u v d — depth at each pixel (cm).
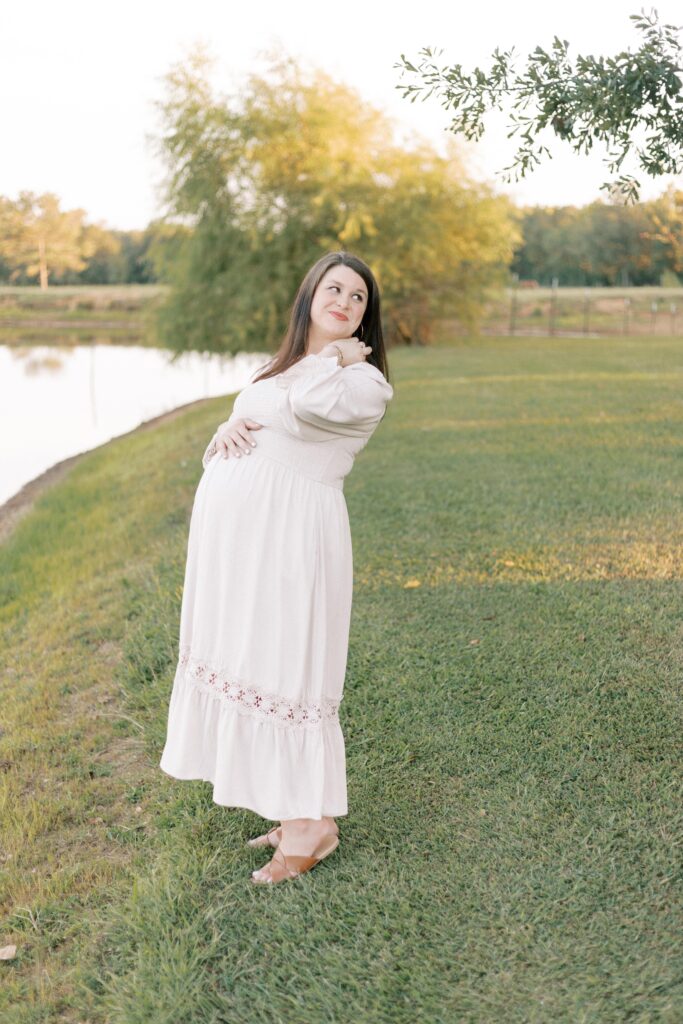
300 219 2794
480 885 257
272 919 252
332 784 257
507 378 1521
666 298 4419
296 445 246
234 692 250
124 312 6706
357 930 244
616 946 231
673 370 1521
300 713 251
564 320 4191
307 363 249
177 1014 224
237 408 259
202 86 2764
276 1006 224
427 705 360
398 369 1814
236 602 249
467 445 888
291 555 245
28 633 559
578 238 5684
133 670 434
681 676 369
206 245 2833
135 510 845
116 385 2716
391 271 2716
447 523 608
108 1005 233
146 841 303
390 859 272
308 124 2780
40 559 765
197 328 2891
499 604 457
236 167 2775
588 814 286
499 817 288
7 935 269
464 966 229
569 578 487
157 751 361
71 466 1390
